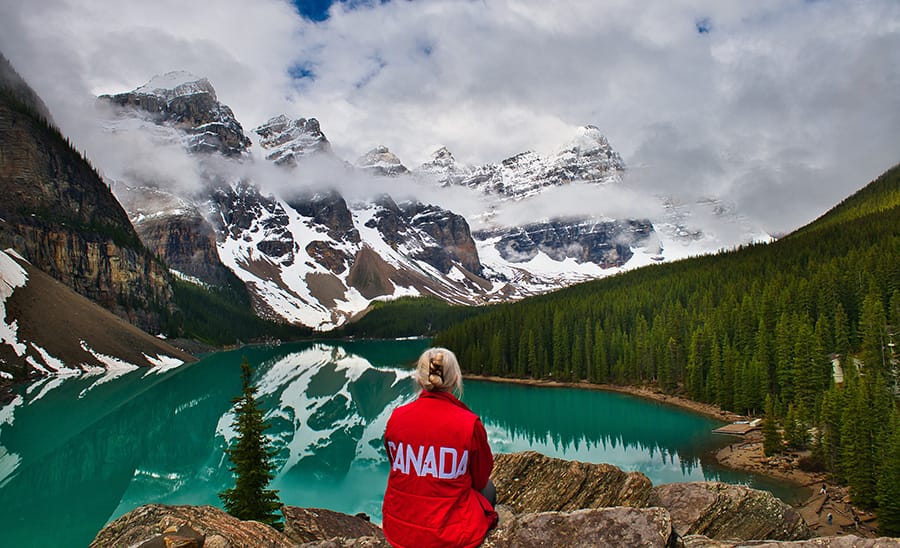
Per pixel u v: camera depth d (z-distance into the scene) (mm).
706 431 73188
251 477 30703
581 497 16812
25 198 188250
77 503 47906
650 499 16219
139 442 69750
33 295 141500
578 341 122500
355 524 17906
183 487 52719
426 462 5672
